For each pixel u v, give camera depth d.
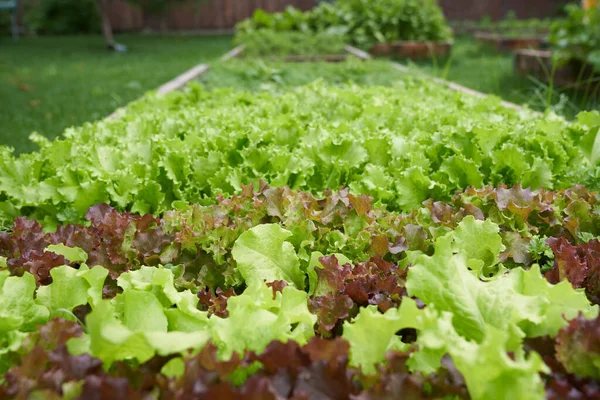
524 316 0.48
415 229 0.69
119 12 6.90
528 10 6.61
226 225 0.73
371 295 0.59
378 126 1.29
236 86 2.38
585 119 1.21
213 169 0.99
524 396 0.39
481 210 0.78
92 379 0.39
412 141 1.06
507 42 4.22
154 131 1.26
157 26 6.97
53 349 0.46
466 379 0.40
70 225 0.76
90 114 2.33
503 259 0.69
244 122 1.26
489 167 1.02
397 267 0.65
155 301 0.53
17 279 0.55
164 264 0.69
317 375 0.42
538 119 1.29
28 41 5.84
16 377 0.42
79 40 5.91
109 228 0.72
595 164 1.07
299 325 0.51
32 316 0.54
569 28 2.47
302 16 4.16
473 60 3.81
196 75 2.52
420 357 0.46
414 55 4.00
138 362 0.48
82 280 0.57
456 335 0.44
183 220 0.72
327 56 3.31
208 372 0.41
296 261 0.65
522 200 0.78
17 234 0.76
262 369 0.44
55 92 2.86
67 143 1.04
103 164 1.00
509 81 2.80
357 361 0.47
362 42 3.99
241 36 3.68
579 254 0.66
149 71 3.60
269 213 0.74
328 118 1.50
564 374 0.45
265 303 0.54
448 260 0.51
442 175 0.96
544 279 0.53
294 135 1.16
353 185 0.92
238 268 0.63
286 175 0.94
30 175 0.99
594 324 0.44
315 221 0.74
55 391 0.41
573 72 2.53
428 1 4.25
